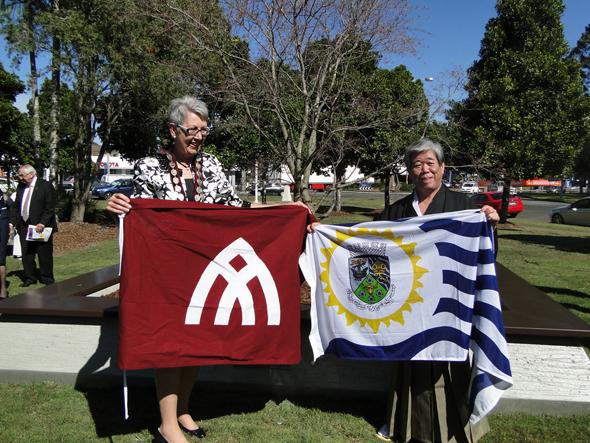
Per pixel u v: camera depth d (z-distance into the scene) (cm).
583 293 748
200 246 304
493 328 288
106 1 1216
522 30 1516
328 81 559
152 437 326
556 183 6781
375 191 5328
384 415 353
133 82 1351
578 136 1530
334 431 333
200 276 304
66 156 2273
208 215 305
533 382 349
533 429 329
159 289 297
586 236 1580
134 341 289
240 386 388
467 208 317
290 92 563
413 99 672
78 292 457
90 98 1576
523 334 342
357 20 509
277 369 383
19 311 395
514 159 1442
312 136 529
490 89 1462
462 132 1292
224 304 308
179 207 300
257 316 313
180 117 295
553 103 1485
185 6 536
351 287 320
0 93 1872
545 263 1042
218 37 528
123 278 291
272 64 516
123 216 292
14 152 1809
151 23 671
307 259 330
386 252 312
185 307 302
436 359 300
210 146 1045
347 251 320
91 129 1700
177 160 310
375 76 669
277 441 321
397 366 321
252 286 312
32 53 1555
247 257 312
